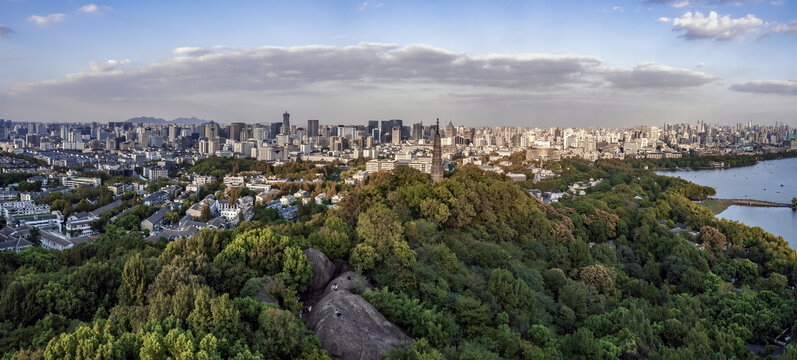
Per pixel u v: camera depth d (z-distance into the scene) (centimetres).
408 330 12144
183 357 8800
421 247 16712
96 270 14388
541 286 18050
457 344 12331
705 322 17912
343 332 10875
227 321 10012
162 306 10606
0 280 17038
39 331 12075
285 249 13900
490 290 15575
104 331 9812
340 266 15288
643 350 14175
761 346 17688
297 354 10162
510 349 12325
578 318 16900
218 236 16062
